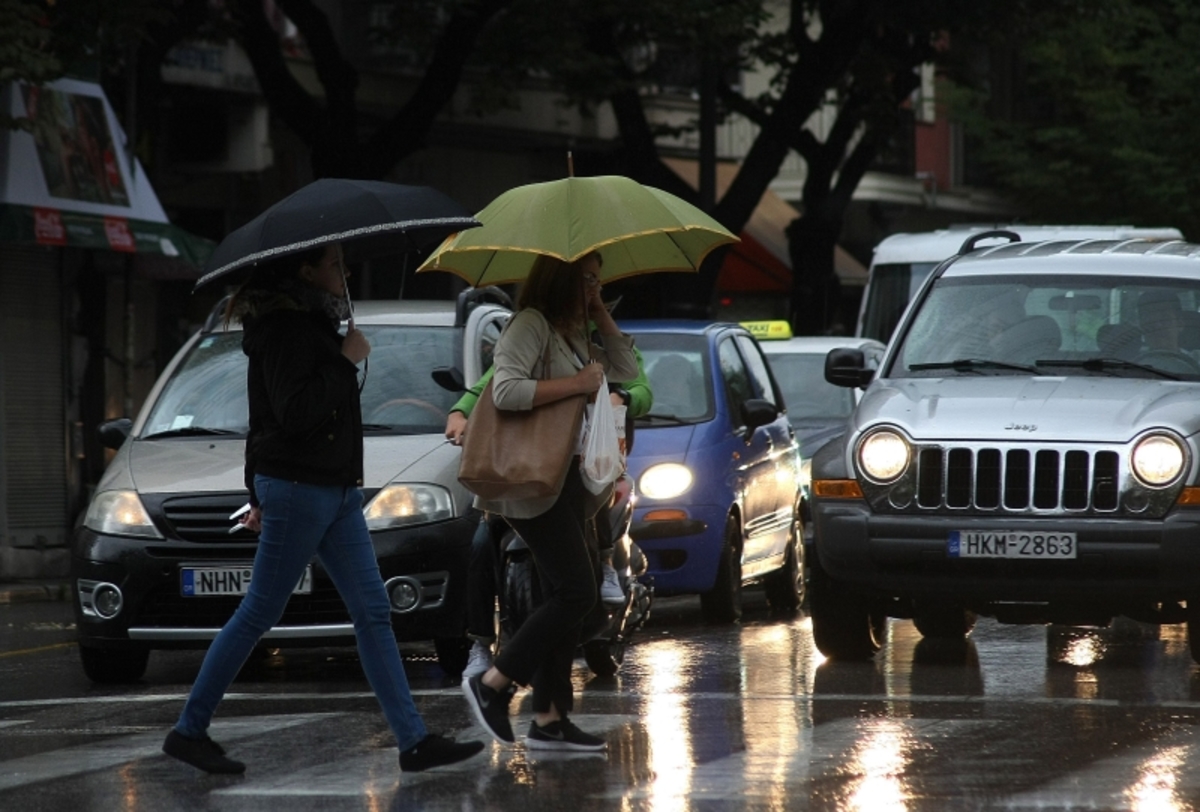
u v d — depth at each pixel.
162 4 57.38
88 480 58.28
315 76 80.25
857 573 29.67
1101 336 31.89
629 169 78.12
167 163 73.88
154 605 29.45
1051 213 116.94
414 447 30.39
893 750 21.66
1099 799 18.72
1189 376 31.05
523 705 25.98
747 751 21.66
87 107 56.38
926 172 127.31
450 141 88.19
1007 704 25.52
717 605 38.28
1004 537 28.78
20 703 27.80
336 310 20.88
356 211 20.66
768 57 84.31
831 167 89.38
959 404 29.89
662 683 28.23
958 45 94.12
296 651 34.66
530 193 21.92
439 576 29.17
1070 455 28.78
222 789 19.91
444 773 20.61
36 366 55.41
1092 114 112.38
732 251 102.88
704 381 39.88
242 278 22.06
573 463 21.42
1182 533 28.23
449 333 33.03
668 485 37.50
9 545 54.28
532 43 66.25
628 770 20.56
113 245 55.75
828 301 90.62
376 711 25.56
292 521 20.64
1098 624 31.00
